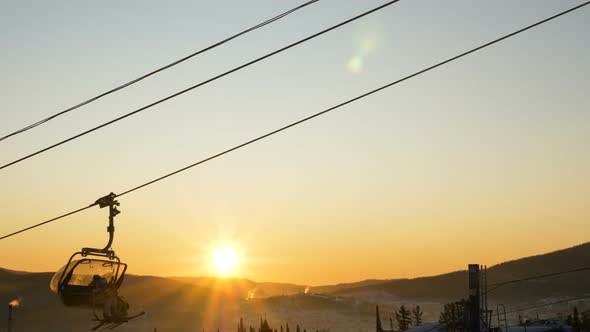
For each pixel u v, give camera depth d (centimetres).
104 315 3347
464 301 6219
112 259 3400
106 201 3275
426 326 8862
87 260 3347
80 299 3328
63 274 3322
